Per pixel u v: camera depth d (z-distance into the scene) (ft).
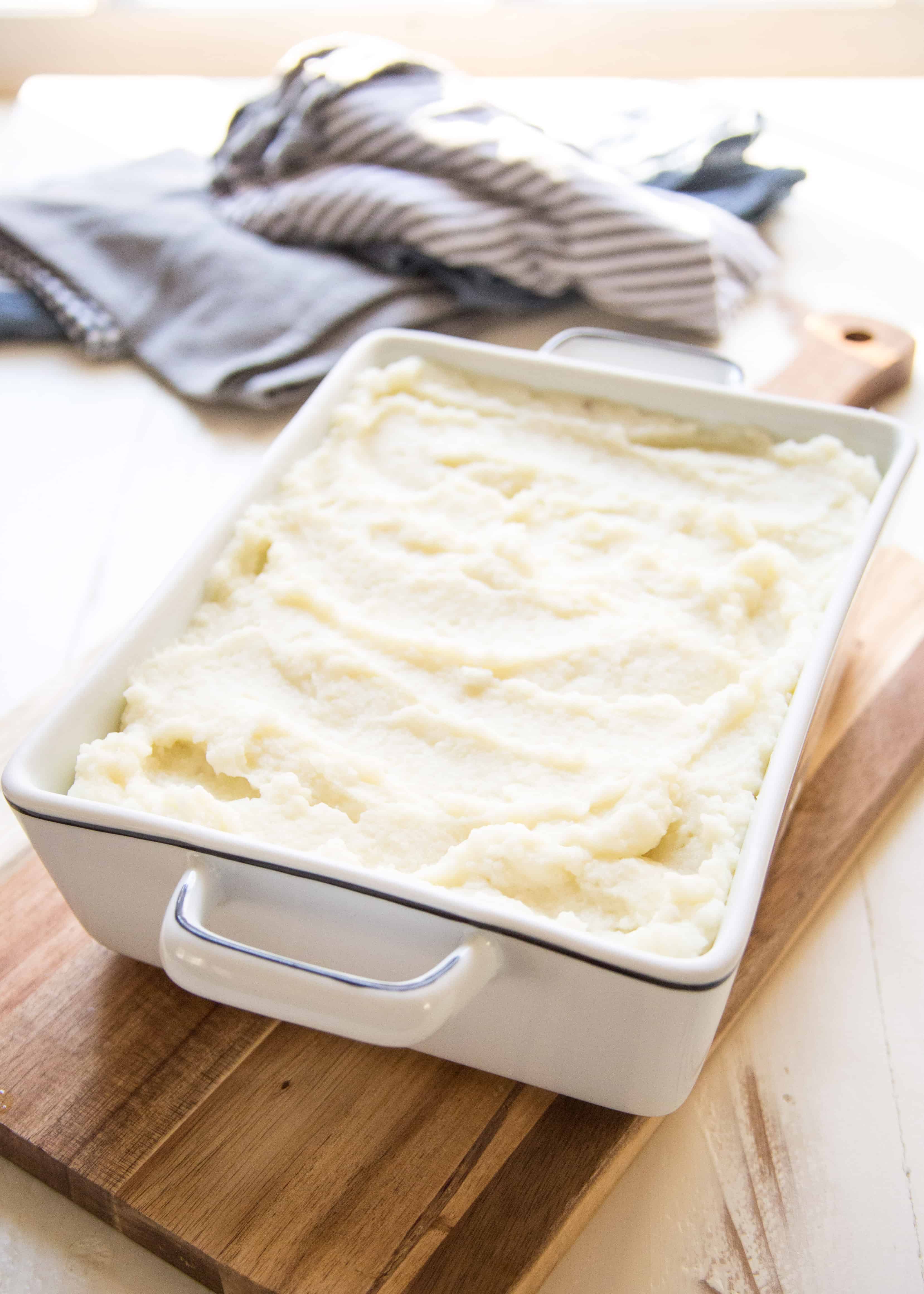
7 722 3.80
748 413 3.70
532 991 2.39
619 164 6.07
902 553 4.40
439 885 2.59
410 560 3.39
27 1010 2.98
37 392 5.30
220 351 5.19
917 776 3.76
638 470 3.68
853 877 3.48
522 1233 2.57
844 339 5.12
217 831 2.49
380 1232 2.57
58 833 2.53
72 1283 2.63
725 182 6.27
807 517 3.46
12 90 7.75
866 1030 3.09
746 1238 2.69
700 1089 2.96
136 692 2.91
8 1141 2.77
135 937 2.81
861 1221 2.72
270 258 5.40
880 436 3.59
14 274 5.68
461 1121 2.76
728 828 2.64
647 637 3.11
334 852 2.59
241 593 3.28
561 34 7.63
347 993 2.21
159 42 7.70
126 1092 2.82
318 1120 2.76
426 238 5.20
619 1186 2.78
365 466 3.69
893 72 7.77
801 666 2.96
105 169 6.19
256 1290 2.52
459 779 2.85
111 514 4.67
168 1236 2.58
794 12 7.52
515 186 5.28
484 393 3.92
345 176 5.43
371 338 3.94
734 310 5.57
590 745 2.90
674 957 2.38
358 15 7.57
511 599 3.26
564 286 5.41
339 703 3.02
